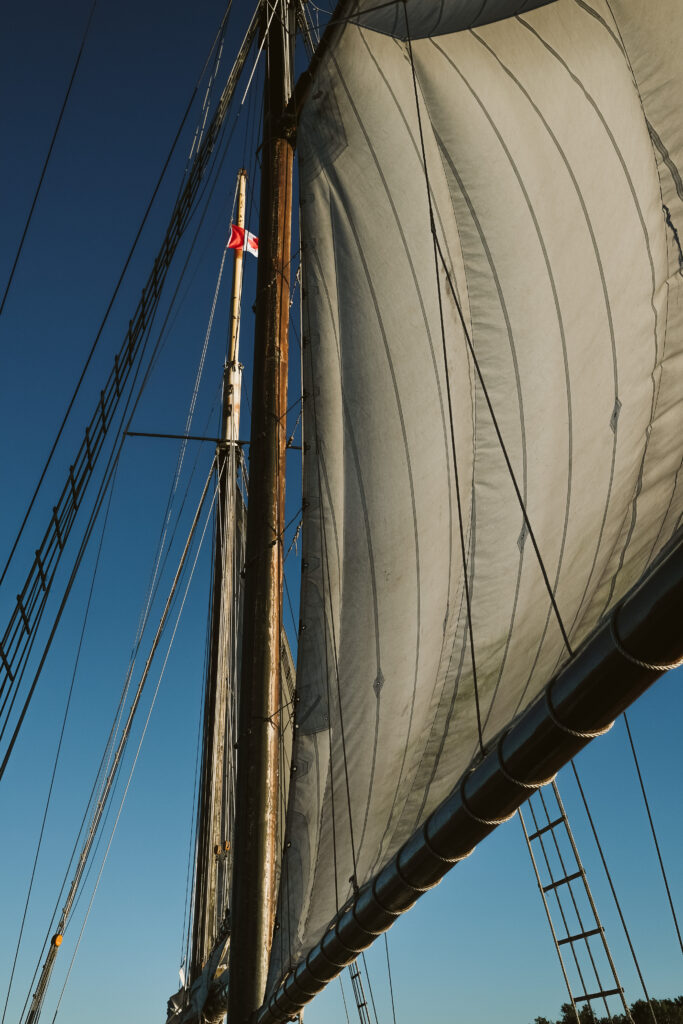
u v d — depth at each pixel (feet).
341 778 24.72
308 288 31.12
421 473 25.45
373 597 25.81
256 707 28.45
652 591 11.08
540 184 23.50
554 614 20.07
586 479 20.68
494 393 23.89
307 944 23.79
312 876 24.43
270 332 33.96
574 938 22.39
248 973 25.82
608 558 19.19
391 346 27.53
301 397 30.12
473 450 24.07
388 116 28.78
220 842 67.15
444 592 23.50
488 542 22.84
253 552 30.60
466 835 16.38
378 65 29.04
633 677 11.95
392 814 22.26
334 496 28.09
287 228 36.19
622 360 20.52
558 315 22.53
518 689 20.02
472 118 25.46
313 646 27.07
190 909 69.10
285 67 37.37
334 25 30.58
